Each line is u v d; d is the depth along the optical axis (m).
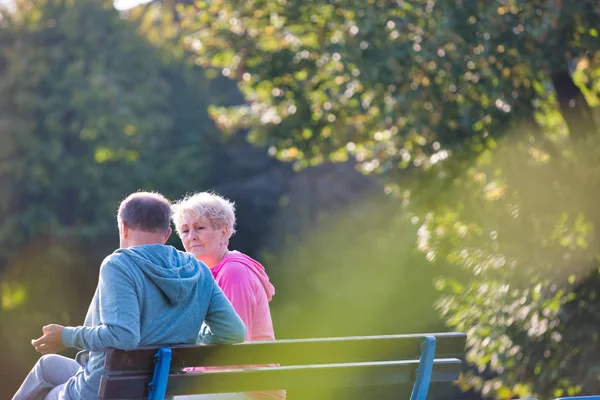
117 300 7.56
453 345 9.04
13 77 56.88
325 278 53.44
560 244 22.81
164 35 62.34
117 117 57.03
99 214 58.28
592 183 22.41
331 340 8.47
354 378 8.59
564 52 21.92
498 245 23.58
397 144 26.38
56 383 8.55
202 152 65.88
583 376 22.69
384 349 8.72
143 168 60.00
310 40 29.69
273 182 64.94
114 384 7.46
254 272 9.77
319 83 29.30
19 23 60.06
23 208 57.34
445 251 25.08
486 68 22.81
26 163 56.22
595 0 21.11
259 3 29.75
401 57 23.89
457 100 24.23
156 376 7.54
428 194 24.80
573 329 22.78
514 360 23.98
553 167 23.25
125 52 61.22
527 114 23.47
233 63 30.97
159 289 7.89
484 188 24.52
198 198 10.17
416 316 49.69
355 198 58.25
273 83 29.89
